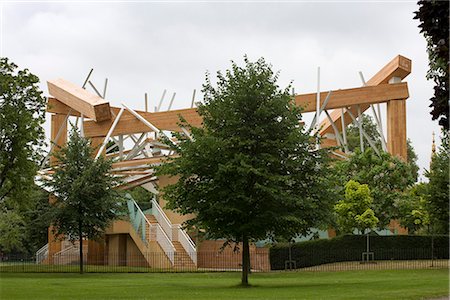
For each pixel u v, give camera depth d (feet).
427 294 60.49
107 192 122.42
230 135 81.71
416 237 131.23
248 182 81.20
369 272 106.73
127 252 147.84
